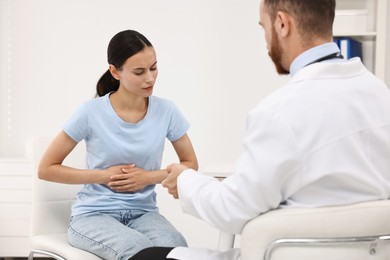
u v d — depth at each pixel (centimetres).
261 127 118
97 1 341
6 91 347
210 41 338
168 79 341
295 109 118
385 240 120
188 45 339
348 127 121
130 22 340
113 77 221
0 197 318
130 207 206
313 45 130
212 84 339
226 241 217
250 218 123
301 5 128
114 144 205
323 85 123
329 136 118
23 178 317
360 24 302
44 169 203
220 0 336
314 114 118
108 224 193
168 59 340
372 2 323
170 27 339
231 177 124
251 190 118
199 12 337
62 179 203
